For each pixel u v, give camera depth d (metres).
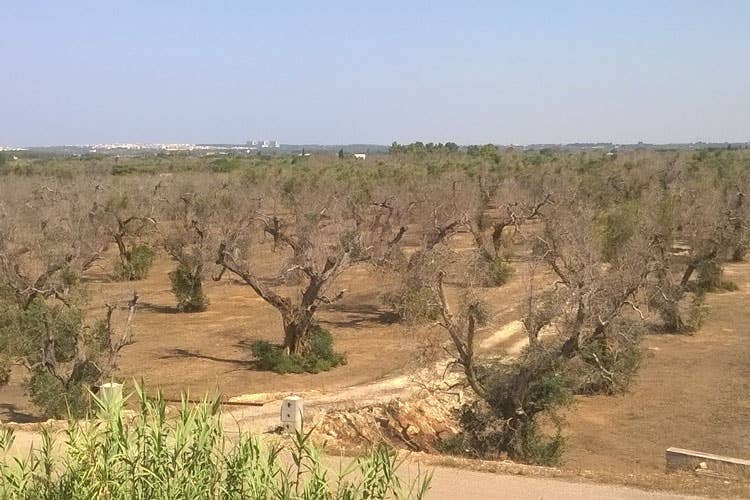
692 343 32.38
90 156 181.88
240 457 6.16
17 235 41.91
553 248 30.19
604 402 24.69
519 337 31.09
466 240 56.44
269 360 28.62
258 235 56.31
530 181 66.44
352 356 30.41
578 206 43.69
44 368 21.61
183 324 36.66
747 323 35.72
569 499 11.59
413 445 19.53
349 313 38.72
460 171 80.56
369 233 41.34
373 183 69.50
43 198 55.16
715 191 53.28
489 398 19.38
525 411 19.22
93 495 5.96
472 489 11.93
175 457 6.04
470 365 19.94
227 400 22.47
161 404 6.47
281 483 6.66
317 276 29.53
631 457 19.69
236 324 36.59
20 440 13.28
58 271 36.81
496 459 18.72
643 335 25.67
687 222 41.41
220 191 62.25
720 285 43.06
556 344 20.80
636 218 39.72
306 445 7.12
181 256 40.25
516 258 49.66
